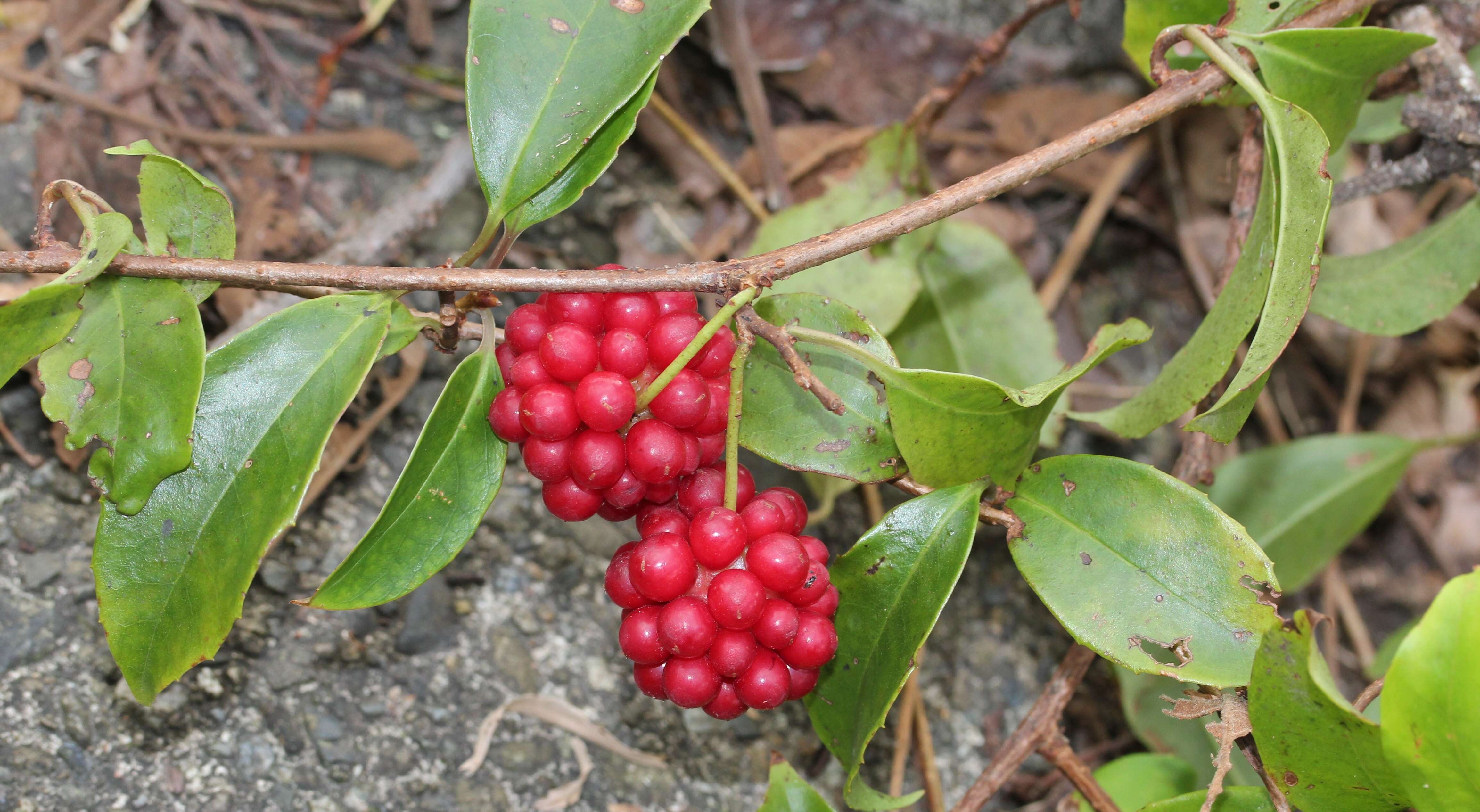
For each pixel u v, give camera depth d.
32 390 0.42
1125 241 0.55
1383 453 0.48
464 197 0.47
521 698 0.42
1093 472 0.36
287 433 0.35
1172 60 0.39
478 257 0.36
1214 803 0.36
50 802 0.39
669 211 0.50
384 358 0.44
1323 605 0.54
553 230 0.48
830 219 0.45
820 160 0.50
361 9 0.48
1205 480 0.40
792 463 0.36
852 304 0.44
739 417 0.34
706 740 0.44
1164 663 0.35
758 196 0.49
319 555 0.43
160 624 0.34
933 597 0.36
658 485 0.34
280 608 0.42
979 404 0.35
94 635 0.40
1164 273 0.56
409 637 0.42
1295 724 0.34
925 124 0.45
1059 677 0.40
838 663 0.37
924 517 0.36
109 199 0.44
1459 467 0.57
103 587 0.34
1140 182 0.55
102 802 0.39
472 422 0.35
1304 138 0.36
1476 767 0.33
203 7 0.47
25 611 0.40
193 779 0.40
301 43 0.47
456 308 0.36
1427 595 0.55
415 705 0.42
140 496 0.34
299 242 0.45
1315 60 0.37
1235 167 0.43
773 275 0.35
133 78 0.46
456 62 0.49
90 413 0.34
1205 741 0.43
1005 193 0.53
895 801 0.36
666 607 0.34
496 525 0.44
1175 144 0.54
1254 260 0.36
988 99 0.54
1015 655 0.47
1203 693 0.35
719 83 0.52
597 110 0.36
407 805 0.41
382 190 0.47
